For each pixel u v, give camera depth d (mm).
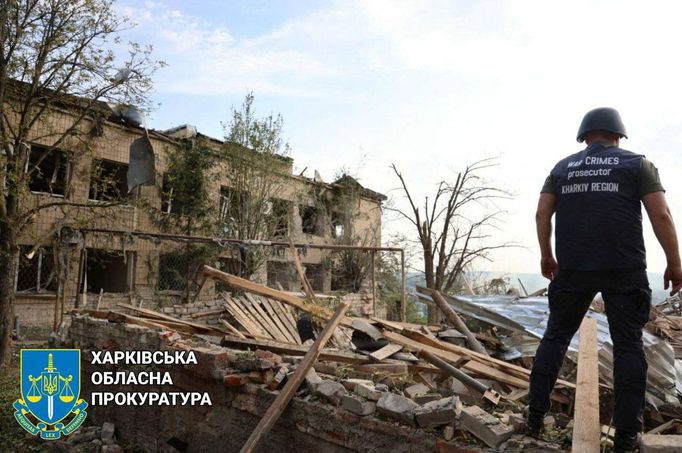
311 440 3812
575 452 2463
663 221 2617
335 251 22484
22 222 10656
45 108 11414
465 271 21719
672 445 2439
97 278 17328
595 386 3039
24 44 10570
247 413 4320
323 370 4734
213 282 17000
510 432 2871
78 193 14688
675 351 7332
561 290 2873
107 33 11117
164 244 16484
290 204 20734
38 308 13633
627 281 2662
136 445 5465
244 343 5711
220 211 17844
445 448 2961
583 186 2834
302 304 6531
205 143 17734
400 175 21922
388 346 5332
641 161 2754
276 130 18531
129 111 14516
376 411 3434
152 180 13930
